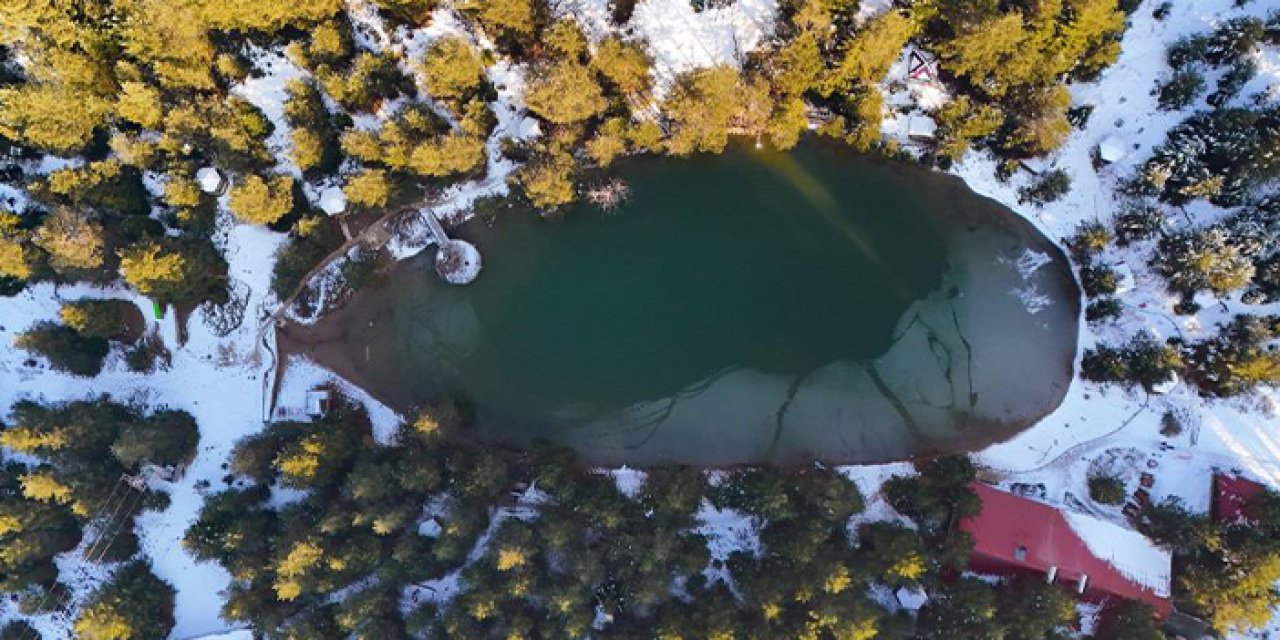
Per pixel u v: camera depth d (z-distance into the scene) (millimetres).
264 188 48156
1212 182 46156
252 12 47562
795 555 44969
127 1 47000
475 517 47844
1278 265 46062
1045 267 49875
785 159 51406
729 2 50156
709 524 50344
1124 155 48688
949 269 50875
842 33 48500
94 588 51250
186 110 48156
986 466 49656
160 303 51406
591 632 46750
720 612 45094
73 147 50344
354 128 50625
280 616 48094
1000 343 50375
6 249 47688
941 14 47062
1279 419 47344
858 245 51469
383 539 47906
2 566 48531
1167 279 48188
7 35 48625
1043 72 46625
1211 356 47656
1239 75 47156
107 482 49250
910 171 50781
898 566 44188
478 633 46188
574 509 48469
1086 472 48781
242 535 47562
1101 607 45812
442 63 46594
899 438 50812
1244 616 42750
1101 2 43406
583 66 48844
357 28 51438
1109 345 49094
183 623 51094
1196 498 47438
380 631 46969
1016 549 45656
